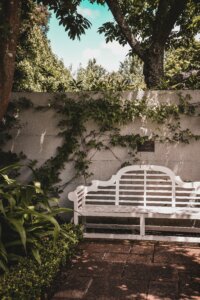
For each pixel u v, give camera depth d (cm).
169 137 577
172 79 681
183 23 899
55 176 605
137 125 584
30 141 616
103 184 568
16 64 873
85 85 638
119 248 495
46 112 611
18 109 616
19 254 404
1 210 372
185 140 573
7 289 313
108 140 593
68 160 604
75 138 601
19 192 425
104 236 525
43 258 390
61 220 589
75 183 605
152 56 707
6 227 401
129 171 584
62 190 605
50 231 419
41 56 1362
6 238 402
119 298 354
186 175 575
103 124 591
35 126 614
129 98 584
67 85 645
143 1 866
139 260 451
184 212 505
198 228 546
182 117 573
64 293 368
